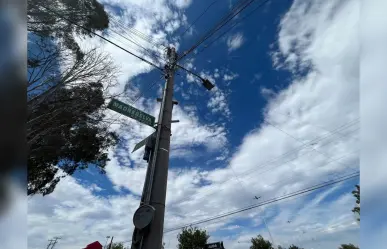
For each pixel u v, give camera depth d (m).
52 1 7.20
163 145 5.27
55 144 8.36
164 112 5.96
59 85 6.49
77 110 7.19
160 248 4.04
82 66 7.06
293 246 37.38
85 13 7.81
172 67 7.35
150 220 4.06
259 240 33.88
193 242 29.31
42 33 6.98
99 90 7.45
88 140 9.50
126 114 5.39
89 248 10.45
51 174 10.63
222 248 24.03
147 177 4.94
